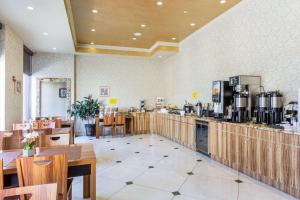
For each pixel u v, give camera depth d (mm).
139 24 5996
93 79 8539
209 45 5895
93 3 4699
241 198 2846
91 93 8500
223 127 4223
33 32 5344
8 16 4293
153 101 9211
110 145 6207
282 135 2926
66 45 6691
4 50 4688
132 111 8602
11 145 2996
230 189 3133
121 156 4969
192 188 3178
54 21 4586
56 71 7875
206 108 5855
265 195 2926
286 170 2861
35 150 2445
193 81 6781
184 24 6020
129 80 8961
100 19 5617
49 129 3832
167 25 6090
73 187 3287
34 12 4113
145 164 4348
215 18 5586
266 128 3197
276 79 3850
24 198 1604
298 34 3463
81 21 5750
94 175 2244
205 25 6074
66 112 7957
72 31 5695
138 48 8594
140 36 7070
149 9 5020
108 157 4883
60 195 1865
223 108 4707
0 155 2357
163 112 7766
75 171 2182
